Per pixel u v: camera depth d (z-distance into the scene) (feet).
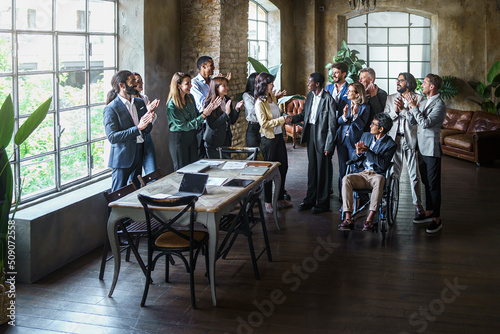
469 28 39.09
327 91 21.16
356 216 21.09
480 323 12.31
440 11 39.52
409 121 19.72
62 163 17.52
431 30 41.19
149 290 14.35
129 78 17.43
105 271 15.74
